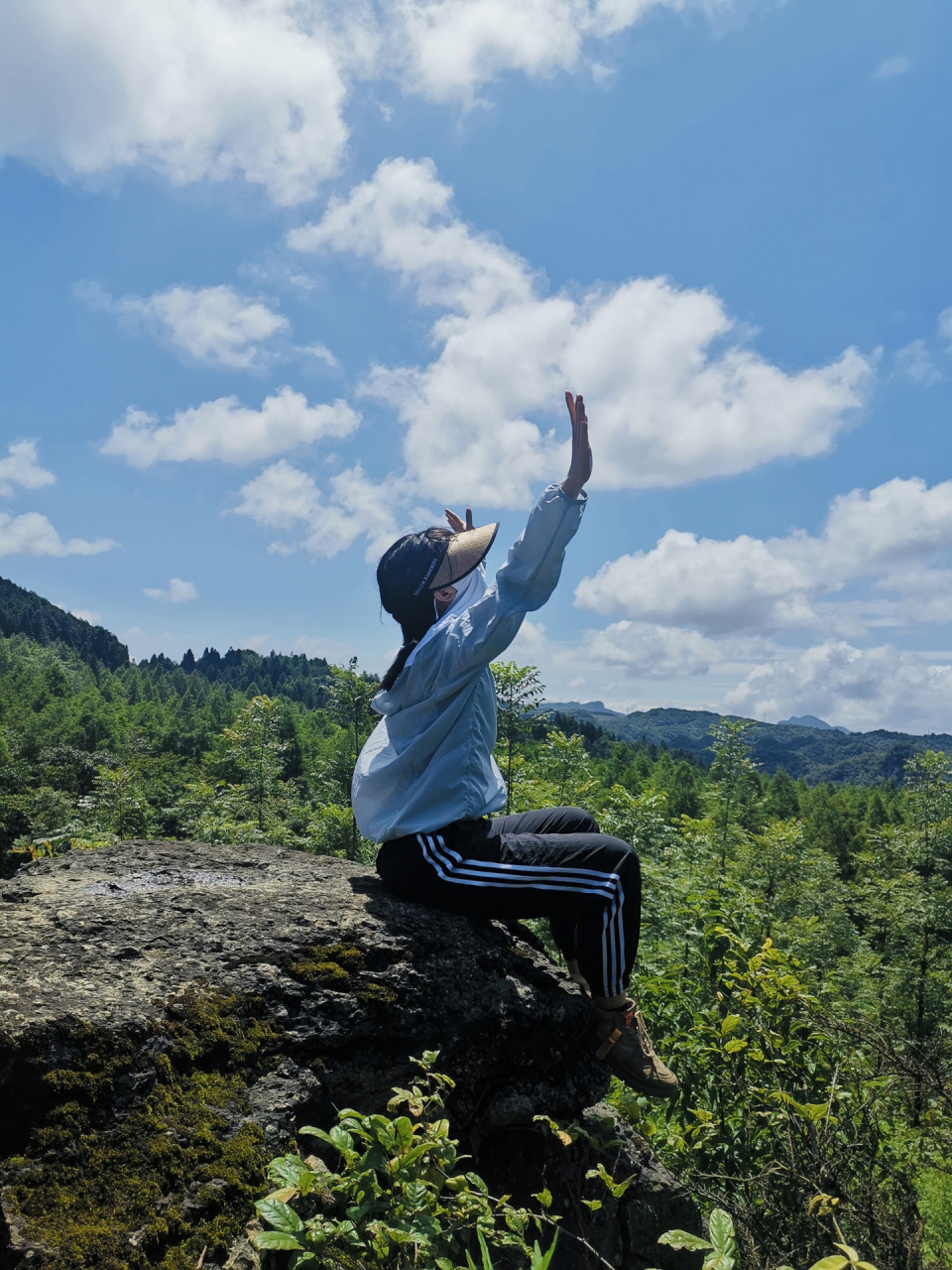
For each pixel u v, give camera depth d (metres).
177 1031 1.73
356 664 12.69
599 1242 2.25
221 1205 1.49
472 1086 2.17
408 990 2.12
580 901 2.32
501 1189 2.21
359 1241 1.46
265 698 15.60
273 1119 1.71
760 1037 3.46
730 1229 1.56
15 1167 1.41
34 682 122.31
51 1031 1.56
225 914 2.25
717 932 3.99
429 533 2.64
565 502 2.27
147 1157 1.50
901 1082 3.07
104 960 1.89
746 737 18.78
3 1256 1.27
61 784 67.94
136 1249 1.35
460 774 2.43
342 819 11.45
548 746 9.97
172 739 96.12
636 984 4.38
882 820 70.12
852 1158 2.90
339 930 2.23
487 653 2.33
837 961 15.15
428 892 2.41
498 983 2.29
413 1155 1.56
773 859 18.70
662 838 8.73
